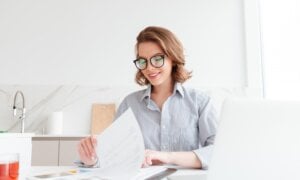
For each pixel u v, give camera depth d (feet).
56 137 7.12
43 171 2.63
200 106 3.85
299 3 8.65
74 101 8.43
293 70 8.58
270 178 1.39
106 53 8.72
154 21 8.89
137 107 4.03
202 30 8.90
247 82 8.63
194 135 3.75
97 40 8.76
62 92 8.46
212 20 8.95
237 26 8.93
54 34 8.72
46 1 8.83
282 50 8.77
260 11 9.04
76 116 8.34
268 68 8.85
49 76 8.54
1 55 8.53
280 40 8.82
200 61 8.75
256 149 1.43
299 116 1.39
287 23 8.78
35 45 8.64
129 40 8.80
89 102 8.43
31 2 8.79
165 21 8.91
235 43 8.86
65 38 8.73
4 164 2.06
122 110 4.17
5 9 8.70
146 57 3.63
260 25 9.02
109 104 8.34
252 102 1.49
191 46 8.82
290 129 1.39
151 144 3.75
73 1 8.87
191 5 9.00
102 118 8.16
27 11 8.75
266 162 1.40
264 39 8.99
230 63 8.77
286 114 1.41
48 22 8.75
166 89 4.01
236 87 8.61
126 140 2.44
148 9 8.94
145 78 4.12
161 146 3.71
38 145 7.06
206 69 8.72
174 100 3.92
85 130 8.27
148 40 3.61
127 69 8.66
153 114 3.93
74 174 2.31
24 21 8.71
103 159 2.44
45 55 8.62
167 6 8.96
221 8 9.00
